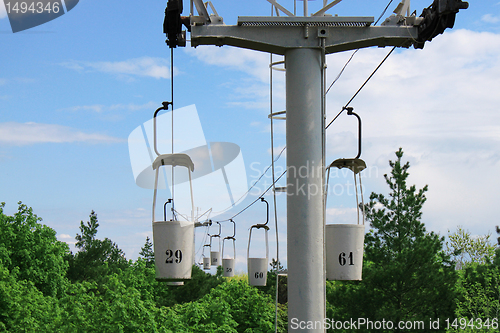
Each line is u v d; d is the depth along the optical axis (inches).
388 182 721.6
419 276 643.5
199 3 188.2
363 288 667.4
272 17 187.3
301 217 182.2
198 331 630.5
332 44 190.5
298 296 179.9
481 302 724.0
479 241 1011.3
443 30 184.4
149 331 544.7
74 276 1398.9
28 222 1116.5
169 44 199.2
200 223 605.6
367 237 711.1
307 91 186.4
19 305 751.1
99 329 530.0
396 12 198.8
